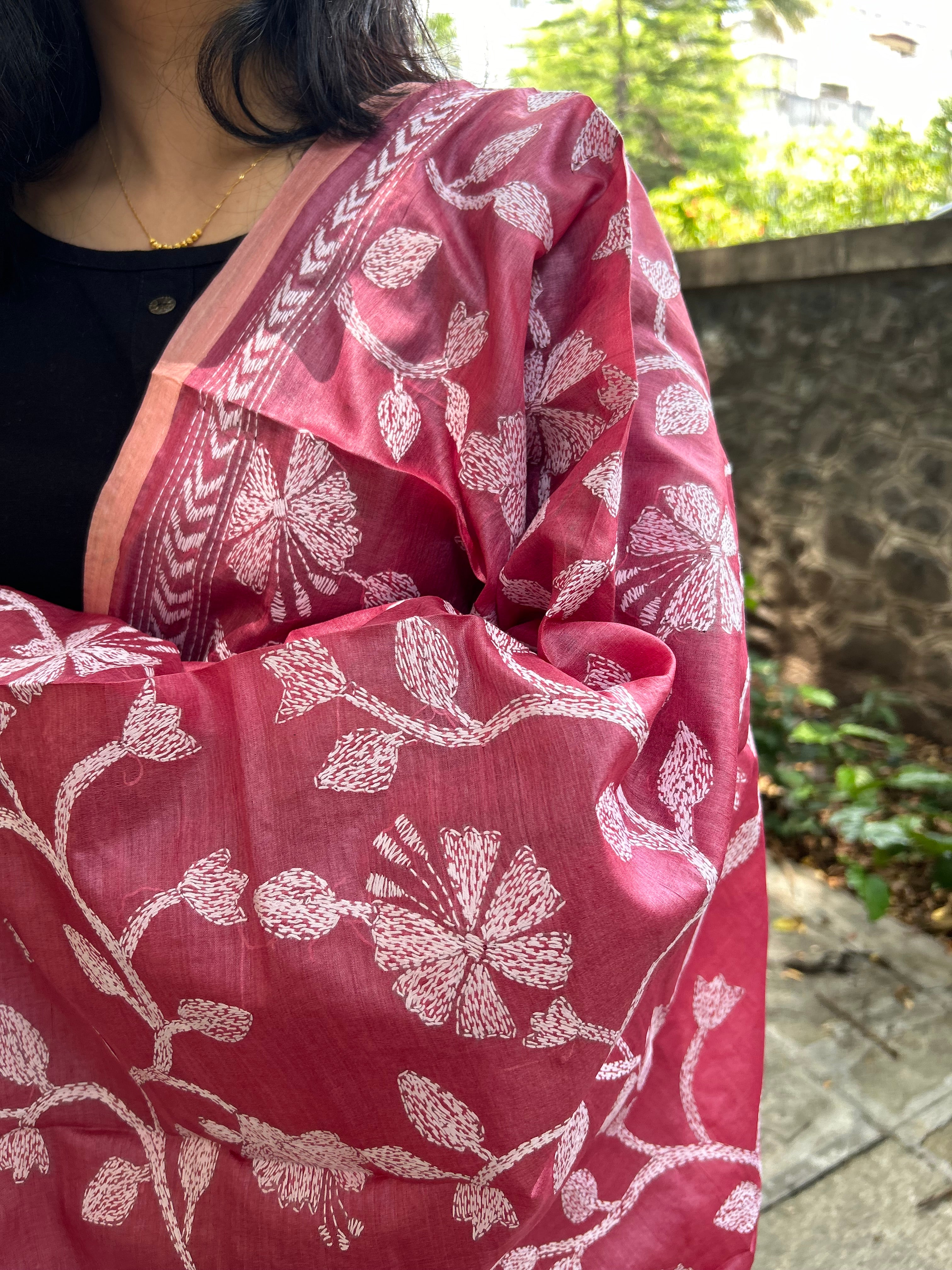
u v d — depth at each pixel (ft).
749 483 11.17
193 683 1.88
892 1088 5.61
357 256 2.12
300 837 1.76
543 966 1.70
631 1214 2.35
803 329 10.30
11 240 2.34
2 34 2.39
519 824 1.70
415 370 2.07
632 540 2.08
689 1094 2.47
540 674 1.79
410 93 2.40
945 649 9.44
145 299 2.25
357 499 2.03
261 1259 1.97
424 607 1.99
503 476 2.01
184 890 1.78
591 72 37.17
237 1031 1.76
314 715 1.79
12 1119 2.10
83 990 1.91
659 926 1.73
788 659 11.04
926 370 9.25
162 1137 2.07
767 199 15.23
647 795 1.93
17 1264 2.09
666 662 1.89
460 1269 1.87
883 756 9.36
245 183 2.33
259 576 2.06
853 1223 4.77
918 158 13.61
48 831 1.84
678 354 2.30
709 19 36.81
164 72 2.30
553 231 2.13
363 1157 1.84
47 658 1.98
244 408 2.04
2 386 2.31
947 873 7.00
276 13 2.21
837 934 7.06
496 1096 1.73
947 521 9.26
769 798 8.67
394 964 1.70
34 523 2.32
